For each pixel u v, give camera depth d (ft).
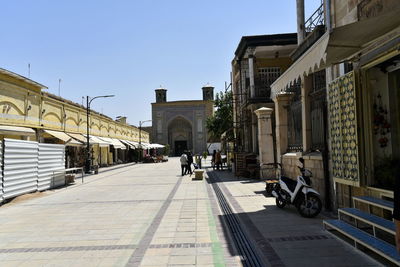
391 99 18.56
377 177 18.15
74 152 88.69
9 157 36.65
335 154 21.29
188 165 68.03
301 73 18.86
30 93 63.31
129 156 153.28
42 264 15.84
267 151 48.98
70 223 24.79
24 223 25.40
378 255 14.96
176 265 15.01
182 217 25.49
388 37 16.03
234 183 47.62
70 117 85.56
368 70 18.51
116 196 39.14
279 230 20.33
